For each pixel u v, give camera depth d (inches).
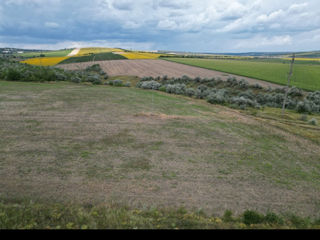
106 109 906.1
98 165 411.2
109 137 578.6
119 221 208.8
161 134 634.8
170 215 240.2
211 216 271.9
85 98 1112.8
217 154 514.6
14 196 289.0
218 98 1392.7
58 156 439.8
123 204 284.8
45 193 303.0
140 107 997.8
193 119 843.4
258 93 1808.6
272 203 323.3
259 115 1096.8
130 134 615.5
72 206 260.5
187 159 470.3
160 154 487.8
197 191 341.1
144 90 1667.1
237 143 607.2
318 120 1125.7
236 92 1867.6
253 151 555.2
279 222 238.4
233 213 285.7
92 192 315.3
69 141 530.9
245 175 414.0
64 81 1919.3
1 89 1202.6
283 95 1594.5
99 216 222.1
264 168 456.8
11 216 205.9
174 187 348.2
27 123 653.3
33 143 501.4
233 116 962.1
